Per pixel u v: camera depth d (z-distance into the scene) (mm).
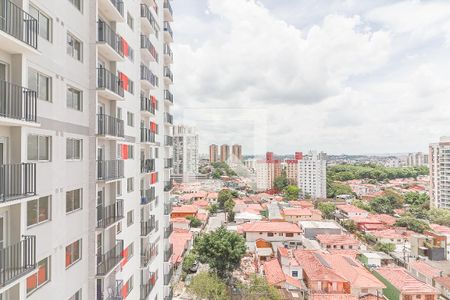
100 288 14344
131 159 19141
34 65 9664
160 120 26922
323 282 30531
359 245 44719
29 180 8750
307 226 51562
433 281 30859
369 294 29500
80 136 12633
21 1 8438
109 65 15969
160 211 26625
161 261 26547
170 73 29750
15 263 8242
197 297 28938
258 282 30375
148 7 22312
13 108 8164
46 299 10266
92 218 13375
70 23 11789
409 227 49469
